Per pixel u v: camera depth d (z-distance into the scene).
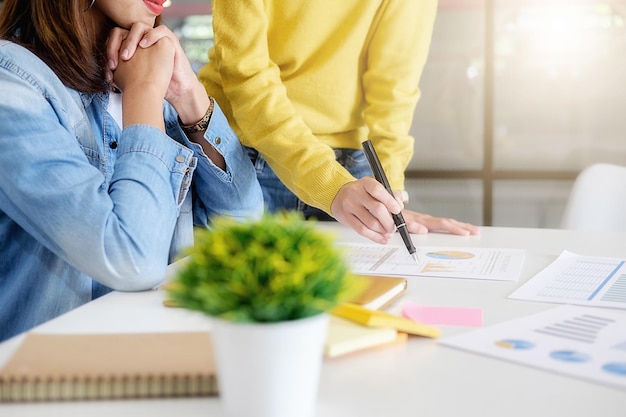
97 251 0.92
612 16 3.38
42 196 0.95
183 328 0.75
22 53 1.06
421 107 3.61
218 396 0.58
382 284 0.87
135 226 0.95
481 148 3.59
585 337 0.72
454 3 3.49
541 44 3.45
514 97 3.52
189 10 3.59
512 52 3.48
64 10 1.10
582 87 3.46
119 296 0.90
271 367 0.49
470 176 3.62
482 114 3.56
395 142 1.62
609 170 1.68
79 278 1.09
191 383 0.57
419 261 1.11
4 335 1.08
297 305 0.48
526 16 3.45
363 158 1.71
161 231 0.98
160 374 0.57
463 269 1.06
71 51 1.11
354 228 1.19
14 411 0.55
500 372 0.63
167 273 1.03
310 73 1.61
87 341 0.66
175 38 1.19
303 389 0.51
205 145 1.29
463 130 3.59
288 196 1.71
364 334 0.68
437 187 3.66
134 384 0.57
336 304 0.50
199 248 0.49
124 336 0.68
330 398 0.58
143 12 1.18
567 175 3.53
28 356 0.61
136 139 1.02
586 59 3.43
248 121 1.41
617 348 0.69
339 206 1.23
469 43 3.51
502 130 3.56
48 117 1.02
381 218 1.12
